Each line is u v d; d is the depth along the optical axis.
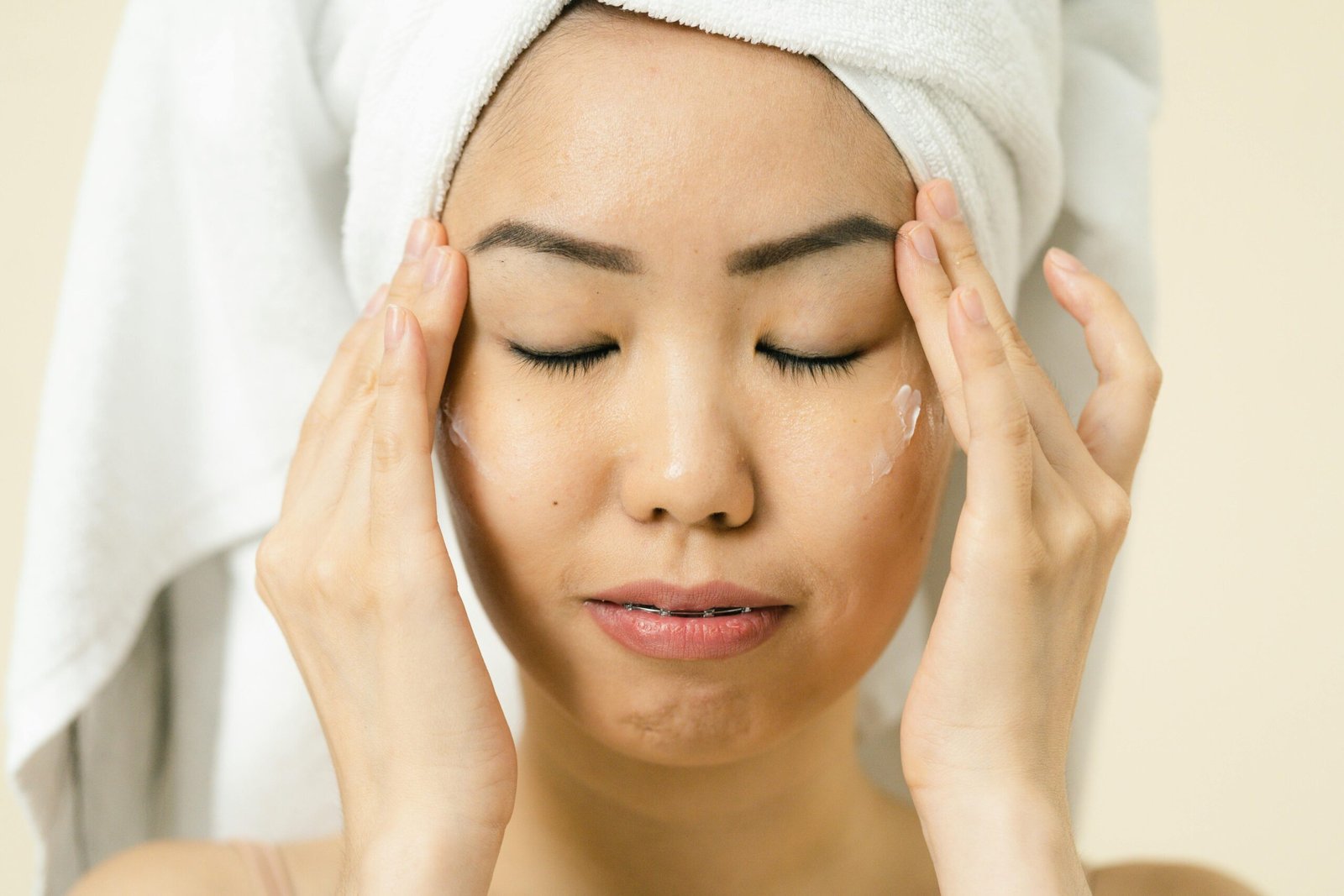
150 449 1.26
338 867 1.23
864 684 1.38
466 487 0.97
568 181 0.89
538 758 1.13
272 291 1.24
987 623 0.96
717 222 0.88
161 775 1.43
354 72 1.13
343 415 1.09
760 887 1.13
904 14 0.93
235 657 1.35
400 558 0.98
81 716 1.32
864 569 0.95
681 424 0.90
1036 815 0.96
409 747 0.99
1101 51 1.24
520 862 1.14
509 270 0.93
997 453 0.95
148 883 1.18
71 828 1.35
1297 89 1.75
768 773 1.09
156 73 1.20
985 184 1.02
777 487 0.92
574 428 0.93
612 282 0.90
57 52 1.59
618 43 0.90
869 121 0.93
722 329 0.91
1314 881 1.89
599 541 0.94
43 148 1.60
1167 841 1.91
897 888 1.19
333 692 1.04
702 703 0.96
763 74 0.89
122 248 1.22
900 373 0.96
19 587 1.26
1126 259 1.24
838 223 0.91
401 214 1.02
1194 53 1.76
